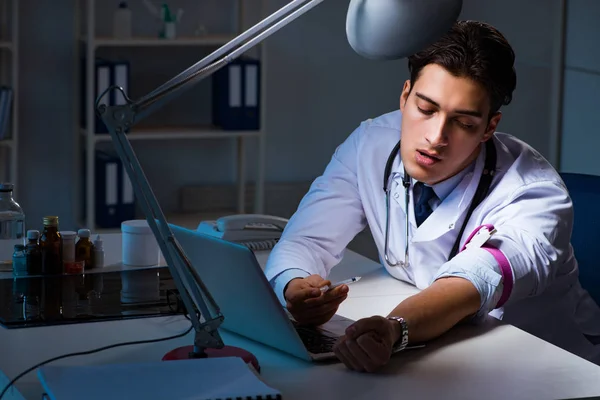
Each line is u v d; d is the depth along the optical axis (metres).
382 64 4.89
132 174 1.44
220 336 1.60
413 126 1.79
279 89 4.75
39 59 4.30
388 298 1.92
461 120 1.74
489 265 1.71
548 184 1.88
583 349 2.08
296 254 1.95
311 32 4.74
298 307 1.69
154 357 1.52
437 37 1.44
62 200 4.44
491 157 1.92
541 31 4.05
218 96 4.32
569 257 2.04
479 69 1.70
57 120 4.37
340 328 1.68
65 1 4.29
